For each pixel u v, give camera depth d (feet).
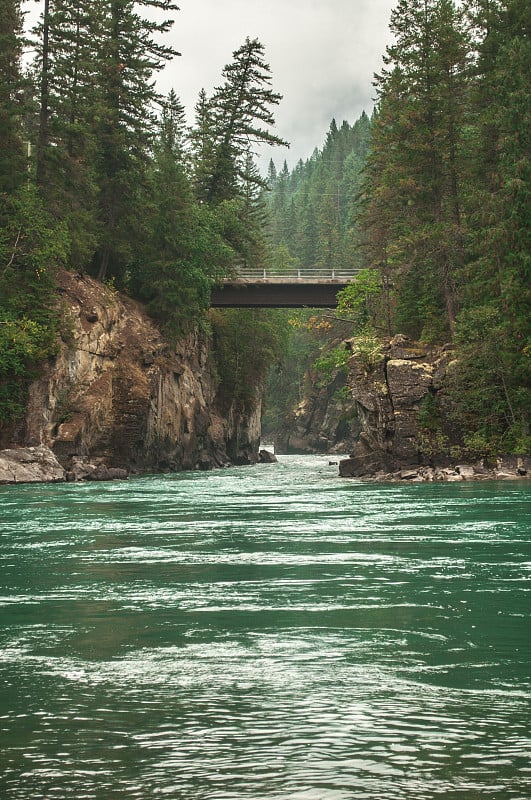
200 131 282.97
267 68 272.10
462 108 187.52
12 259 174.91
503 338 155.12
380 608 36.63
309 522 72.64
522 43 164.14
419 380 160.45
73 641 31.30
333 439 455.22
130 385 192.65
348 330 369.50
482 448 153.99
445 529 65.87
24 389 167.63
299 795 17.79
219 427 263.90
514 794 17.75
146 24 220.84
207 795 17.83
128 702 24.11
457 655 28.94
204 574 45.85
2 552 54.90
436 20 184.34
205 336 253.44
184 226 225.15
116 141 213.66
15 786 18.38
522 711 23.09
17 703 24.08
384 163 232.94
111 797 17.78
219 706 23.65
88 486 136.36
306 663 28.07
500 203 159.63
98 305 192.54
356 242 504.43
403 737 21.12
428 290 184.24
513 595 39.29
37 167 190.19
